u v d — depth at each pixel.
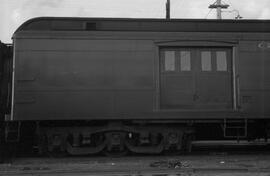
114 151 12.09
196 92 11.81
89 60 11.48
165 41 11.67
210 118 11.80
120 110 11.46
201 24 12.00
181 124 12.12
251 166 10.05
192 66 11.84
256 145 15.24
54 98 11.33
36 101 11.28
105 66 11.50
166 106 11.71
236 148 14.22
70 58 11.44
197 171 9.15
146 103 11.54
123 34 11.59
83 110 11.39
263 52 11.96
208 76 11.88
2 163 10.80
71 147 11.84
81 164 10.55
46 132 11.77
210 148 14.21
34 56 11.34
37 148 12.93
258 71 11.91
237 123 12.16
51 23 11.59
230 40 11.87
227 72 11.95
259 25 12.15
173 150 12.29
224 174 8.86
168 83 11.75
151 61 11.60
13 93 11.22
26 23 11.58
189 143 12.34
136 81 11.54
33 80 11.30
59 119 11.31
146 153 12.29
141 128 11.94
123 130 11.83
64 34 11.45
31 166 10.24
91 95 11.42
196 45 11.77
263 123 12.58
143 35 11.63
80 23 11.64
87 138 11.82
